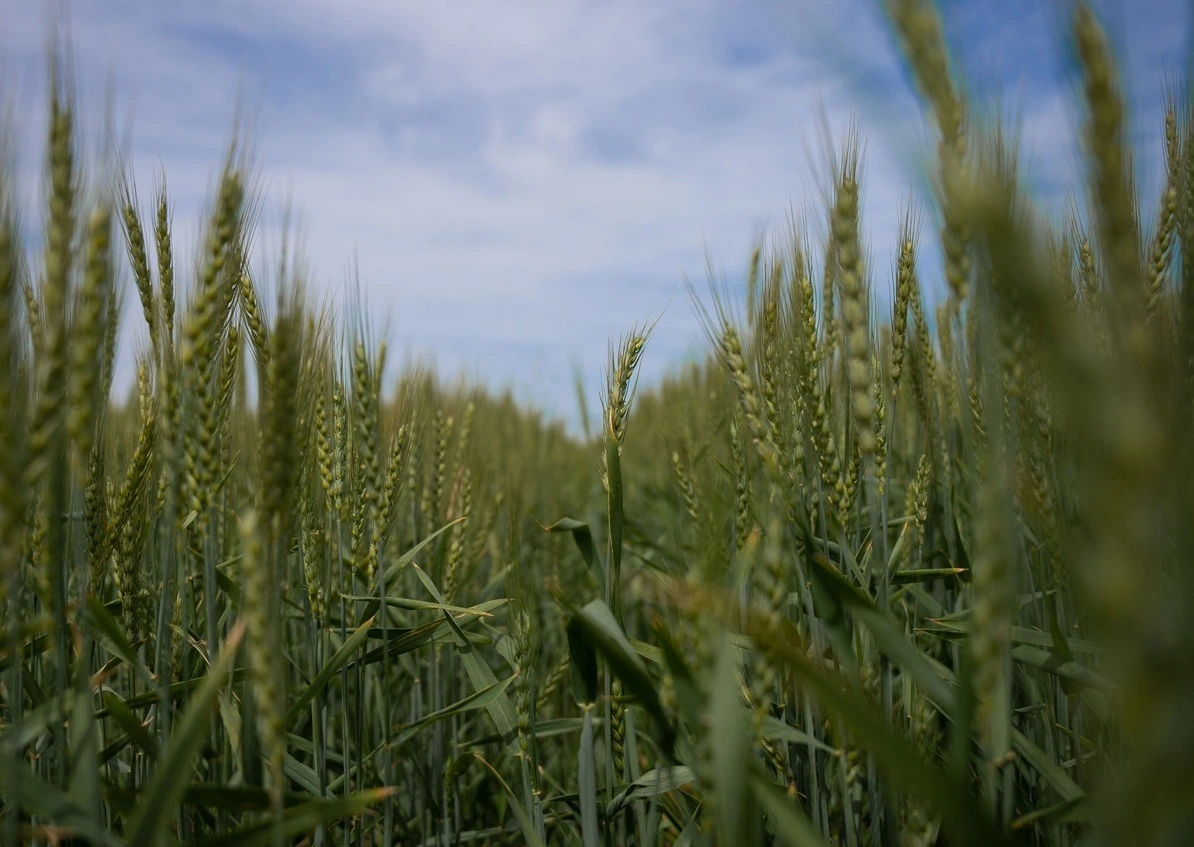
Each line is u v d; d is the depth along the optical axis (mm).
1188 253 2496
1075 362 1460
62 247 2242
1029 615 3568
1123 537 1398
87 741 2367
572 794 3795
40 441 2156
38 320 2713
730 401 3752
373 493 3713
